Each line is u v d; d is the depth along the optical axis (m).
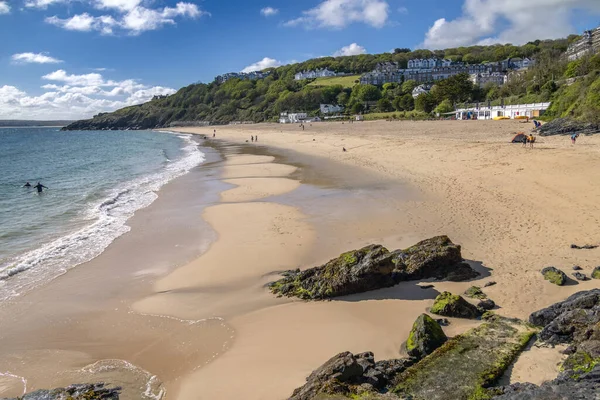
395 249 13.98
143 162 44.59
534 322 8.70
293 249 14.75
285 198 23.11
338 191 23.94
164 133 138.25
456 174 24.80
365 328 9.48
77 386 7.89
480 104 78.81
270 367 8.28
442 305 9.59
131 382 8.14
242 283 12.41
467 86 87.94
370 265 11.07
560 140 32.31
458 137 42.44
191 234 17.25
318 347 8.87
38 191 27.03
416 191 22.03
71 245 16.11
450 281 11.41
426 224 16.33
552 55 92.50
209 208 21.55
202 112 192.50
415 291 11.05
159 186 28.44
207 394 7.65
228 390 7.70
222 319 10.41
